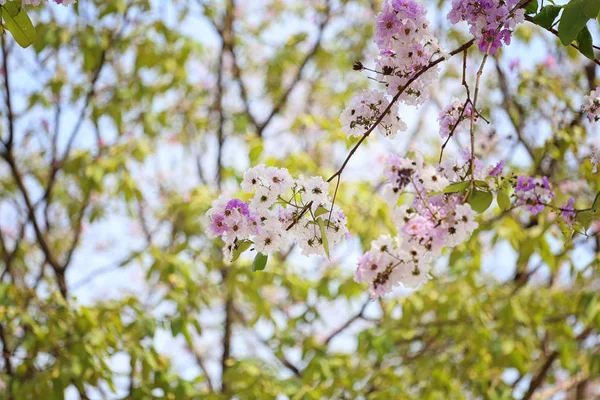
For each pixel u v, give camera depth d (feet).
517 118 15.56
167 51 17.31
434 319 16.99
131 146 16.29
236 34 20.26
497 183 7.16
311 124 15.40
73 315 13.82
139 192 15.89
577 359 16.72
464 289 15.35
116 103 17.02
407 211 6.61
